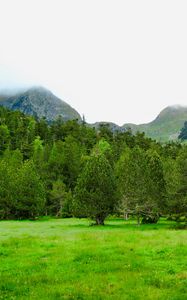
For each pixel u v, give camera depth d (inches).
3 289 786.8
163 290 758.5
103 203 3061.0
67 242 1289.4
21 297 727.7
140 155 3346.5
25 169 4360.2
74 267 944.3
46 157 7303.2
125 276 855.1
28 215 4330.7
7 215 4330.7
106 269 920.3
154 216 3193.9
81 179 3154.5
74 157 6688.0
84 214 3073.3
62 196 5295.3
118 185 3129.9
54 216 5177.2
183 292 748.0
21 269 939.3
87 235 1469.0
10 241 1327.5
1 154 7854.3
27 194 4224.9
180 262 976.3
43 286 796.6
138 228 2689.5
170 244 1197.7
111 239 1326.3
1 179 4347.9
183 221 3120.1
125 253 1085.8
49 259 1033.5
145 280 829.2
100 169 3125.0
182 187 2989.7
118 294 739.4
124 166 3284.9
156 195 3088.1
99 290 762.8
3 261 1026.7
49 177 6294.3
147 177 3120.1
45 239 1385.3
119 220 3890.3
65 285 797.9
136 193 3068.4
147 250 1114.1
